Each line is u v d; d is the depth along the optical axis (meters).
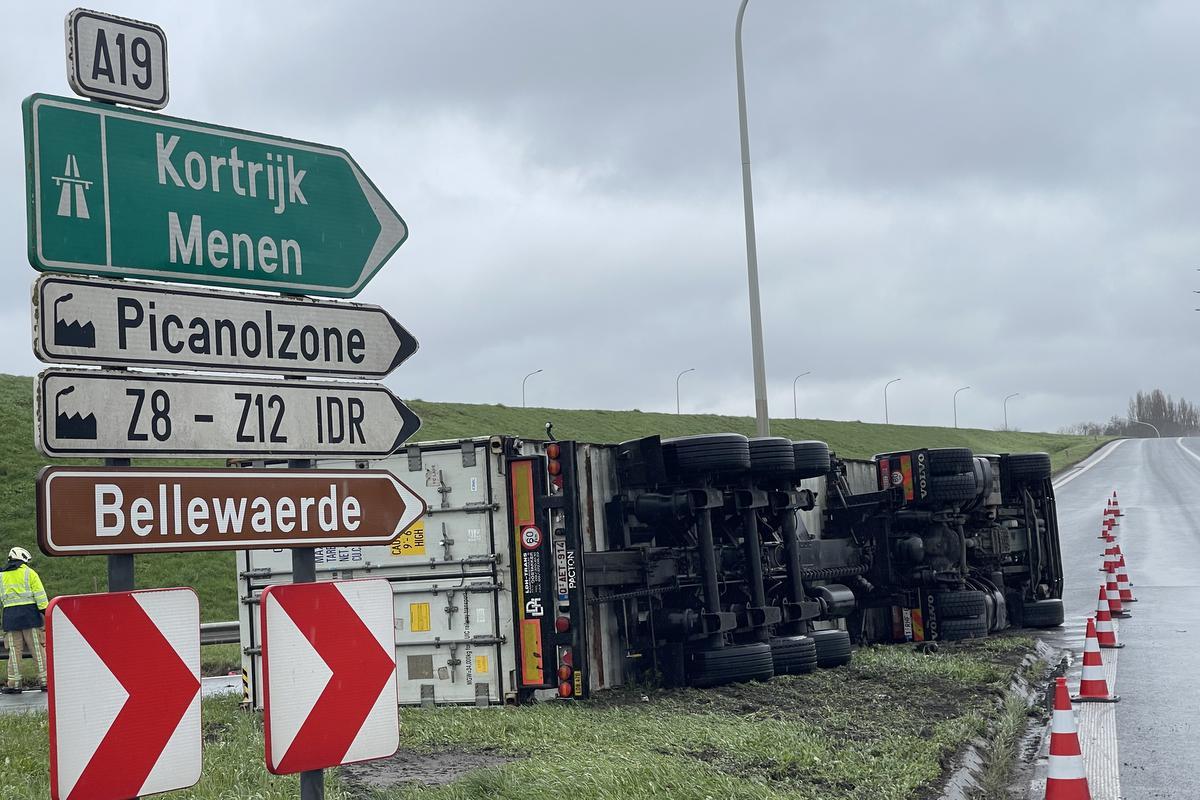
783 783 7.84
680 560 12.98
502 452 11.42
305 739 4.64
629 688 12.27
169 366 4.61
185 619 4.40
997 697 12.24
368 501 5.08
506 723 9.73
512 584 11.26
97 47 4.68
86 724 4.14
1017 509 20.22
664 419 93.12
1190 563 29.22
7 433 39.56
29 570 16.28
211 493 4.60
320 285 5.20
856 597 17.03
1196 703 12.21
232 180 4.96
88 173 4.55
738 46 20.72
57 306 4.35
